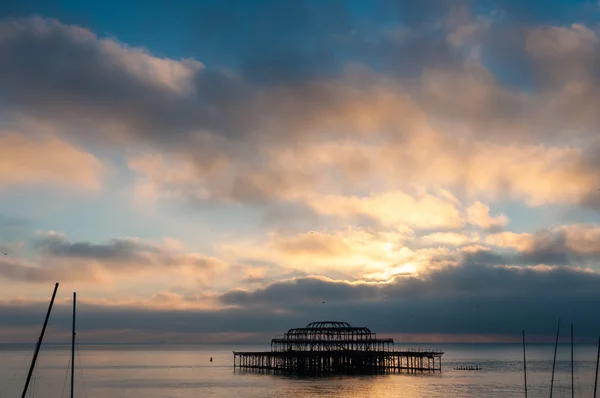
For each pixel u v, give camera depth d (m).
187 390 144.88
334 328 188.88
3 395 142.88
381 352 188.62
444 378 168.38
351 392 133.75
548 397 126.69
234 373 195.25
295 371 192.75
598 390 142.62
